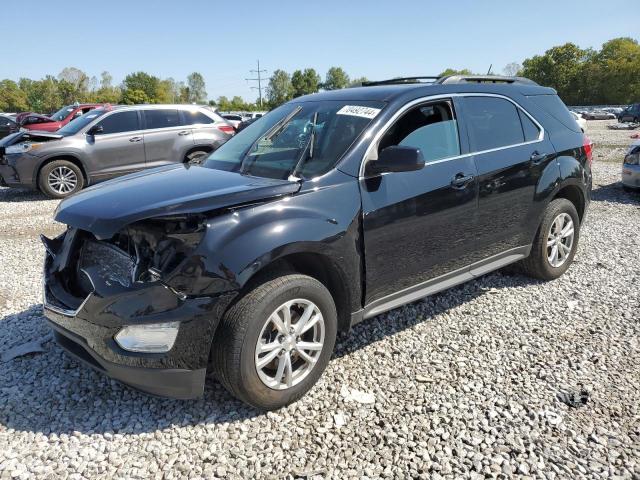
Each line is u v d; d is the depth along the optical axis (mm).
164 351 2586
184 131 10602
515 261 4434
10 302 4535
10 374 3342
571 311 4227
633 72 82750
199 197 2713
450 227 3713
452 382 3219
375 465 2523
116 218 2582
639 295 4523
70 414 2936
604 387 3139
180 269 2537
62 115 16828
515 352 3572
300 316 2994
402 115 3520
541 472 2453
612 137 24375
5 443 2691
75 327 2766
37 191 11094
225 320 2668
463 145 3854
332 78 111812
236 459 2576
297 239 2805
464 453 2592
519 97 4469
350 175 3168
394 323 4035
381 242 3291
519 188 4207
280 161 3402
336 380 3254
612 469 2463
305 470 2492
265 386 2814
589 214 7766
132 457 2596
